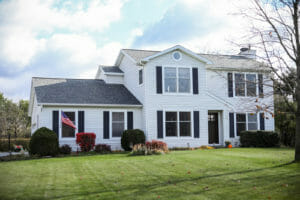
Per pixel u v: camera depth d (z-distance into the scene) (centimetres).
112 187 846
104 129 2052
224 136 2250
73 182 909
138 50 2469
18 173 1052
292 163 1156
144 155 1575
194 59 2197
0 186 848
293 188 812
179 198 736
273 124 2392
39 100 1902
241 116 2322
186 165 1182
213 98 2228
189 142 2133
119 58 2566
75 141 1959
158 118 2077
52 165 1249
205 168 1110
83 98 2062
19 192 785
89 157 1570
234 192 786
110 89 2347
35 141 1675
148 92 2066
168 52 2128
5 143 2586
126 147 1986
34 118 2359
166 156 1477
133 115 2134
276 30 1109
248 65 2273
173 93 2127
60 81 2317
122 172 1062
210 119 2309
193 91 2175
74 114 1983
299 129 1191
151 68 2084
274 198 732
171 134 2106
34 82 2223
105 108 2069
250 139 2158
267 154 1526
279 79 1152
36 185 868
